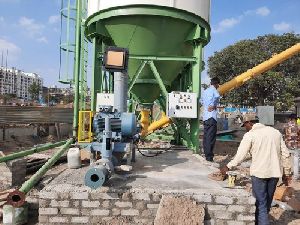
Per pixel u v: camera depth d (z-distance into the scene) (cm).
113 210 463
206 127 817
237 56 3191
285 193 641
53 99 6200
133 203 463
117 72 621
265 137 459
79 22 1091
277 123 1842
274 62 1104
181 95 899
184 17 882
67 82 1102
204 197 460
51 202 461
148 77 1023
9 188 675
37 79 15600
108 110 597
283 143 469
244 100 3169
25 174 741
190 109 900
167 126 1276
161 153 872
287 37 3192
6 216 473
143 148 973
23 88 14162
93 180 442
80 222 461
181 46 959
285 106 2956
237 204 457
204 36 940
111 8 866
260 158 457
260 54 3122
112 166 502
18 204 444
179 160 748
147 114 1096
